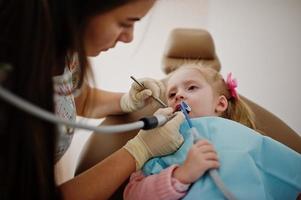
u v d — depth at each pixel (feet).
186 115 2.64
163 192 2.30
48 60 1.51
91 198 2.31
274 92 3.29
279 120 2.96
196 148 2.41
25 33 1.44
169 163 2.52
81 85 2.15
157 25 3.87
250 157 2.40
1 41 1.46
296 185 2.36
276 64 3.50
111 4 1.68
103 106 3.12
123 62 3.66
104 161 2.49
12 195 1.60
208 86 2.83
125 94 3.15
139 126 1.95
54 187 1.74
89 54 2.02
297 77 3.40
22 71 1.46
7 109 1.43
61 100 2.13
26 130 1.48
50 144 1.63
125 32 2.02
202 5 4.02
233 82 2.90
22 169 1.56
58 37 1.66
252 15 3.92
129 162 2.48
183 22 3.92
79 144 3.05
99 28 1.80
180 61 3.31
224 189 2.23
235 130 2.56
